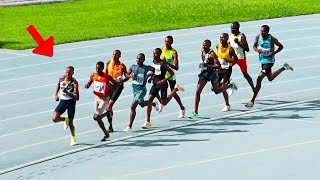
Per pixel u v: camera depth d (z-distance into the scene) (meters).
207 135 41.16
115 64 41.16
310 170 34.38
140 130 42.75
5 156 38.75
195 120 44.66
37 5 104.94
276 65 60.31
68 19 90.75
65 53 67.94
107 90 40.12
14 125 44.69
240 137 40.47
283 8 89.38
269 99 49.62
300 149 37.81
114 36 76.25
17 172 36.06
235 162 35.94
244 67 47.84
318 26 78.00
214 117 45.25
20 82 56.78
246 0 96.44
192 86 53.72
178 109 47.47
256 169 34.72
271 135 40.66
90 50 69.06
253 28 78.19
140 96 41.81
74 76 58.28
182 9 91.44
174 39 73.12
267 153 37.28
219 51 45.97
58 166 36.62
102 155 38.12
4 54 68.50
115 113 46.72
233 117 45.19
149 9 93.44
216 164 35.69
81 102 49.81
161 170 35.03
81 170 35.66
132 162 36.56
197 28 79.38
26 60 65.38
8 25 87.56
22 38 77.81
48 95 52.38
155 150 38.56
